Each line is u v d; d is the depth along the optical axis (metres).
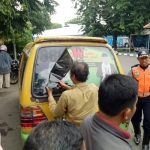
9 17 7.35
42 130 0.89
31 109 2.51
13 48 11.69
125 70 11.91
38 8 9.73
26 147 0.85
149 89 3.22
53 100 2.47
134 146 3.53
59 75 2.76
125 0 23.55
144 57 3.18
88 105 2.18
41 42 2.79
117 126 1.25
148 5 23.62
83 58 2.92
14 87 8.12
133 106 1.28
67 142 0.86
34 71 2.62
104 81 1.32
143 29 24.30
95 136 1.25
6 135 4.11
